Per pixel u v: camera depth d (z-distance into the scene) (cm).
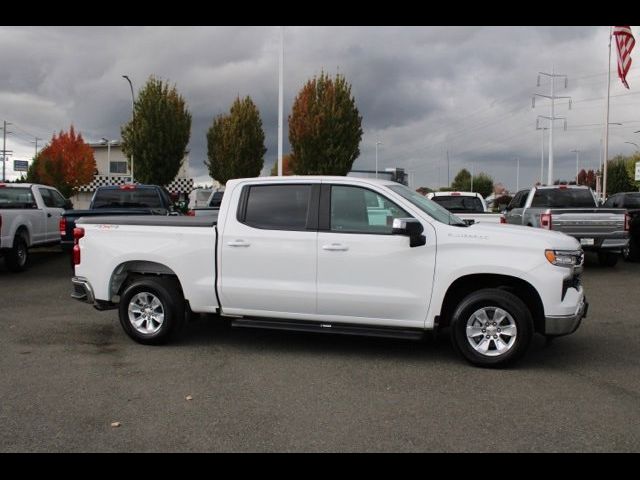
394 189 641
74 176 4562
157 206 1543
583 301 636
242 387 548
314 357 651
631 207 1725
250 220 661
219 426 455
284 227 650
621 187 6222
